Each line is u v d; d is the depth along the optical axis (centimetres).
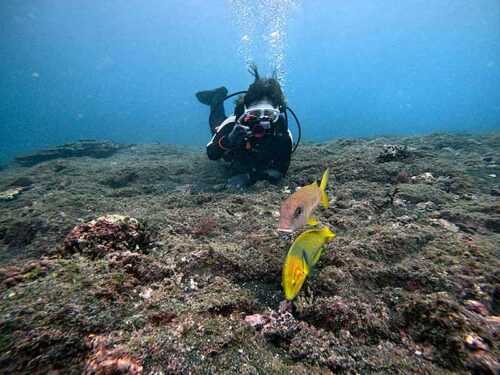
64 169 821
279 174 556
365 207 373
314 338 176
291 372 152
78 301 182
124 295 207
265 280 243
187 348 156
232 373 147
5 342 152
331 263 243
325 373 154
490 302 202
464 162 633
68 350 155
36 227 371
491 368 146
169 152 1262
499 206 360
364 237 285
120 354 149
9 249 353
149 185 593
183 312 191
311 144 1096
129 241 271
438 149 849
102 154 1234
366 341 176
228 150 547
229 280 238
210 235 320
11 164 1156
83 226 265
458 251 253
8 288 200
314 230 167
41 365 147
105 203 452
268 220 346
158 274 235
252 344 170
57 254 249
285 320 195
